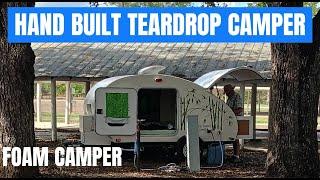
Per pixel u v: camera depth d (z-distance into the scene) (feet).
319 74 29.66
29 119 29.78
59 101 138.31
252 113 63.93
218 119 44.09
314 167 29.84
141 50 68.39
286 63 29.50
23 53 29.30
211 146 42.88
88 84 73.36
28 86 29.66
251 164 42.52
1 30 29.07
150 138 42.96
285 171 29.68
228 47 69.77
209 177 34.06
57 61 63.62
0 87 29.25
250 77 51.01
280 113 29.84
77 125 95.96
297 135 29.60
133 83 41.91
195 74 58.65
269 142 30.68
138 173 35.94
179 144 43.42
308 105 29.58
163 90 47.57
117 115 41.37
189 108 43.55
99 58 64.90
